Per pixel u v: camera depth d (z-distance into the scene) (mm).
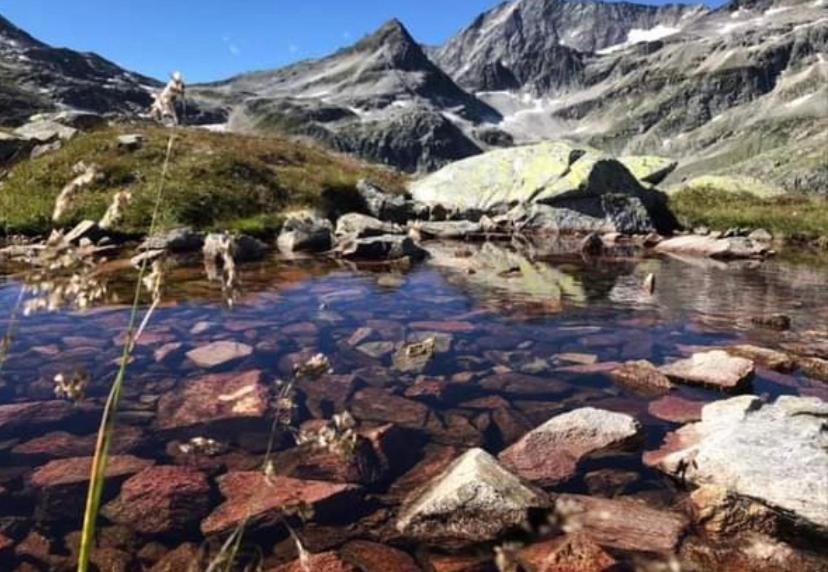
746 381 9219
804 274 20984
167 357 10000
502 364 10203
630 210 34656
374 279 17797
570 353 10930
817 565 5160
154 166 29172
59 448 6844
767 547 5352
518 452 6938
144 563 4969
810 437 6574
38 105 190250
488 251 25656
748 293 17125
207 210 26219
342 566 4996
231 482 6211
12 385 8680
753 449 6309
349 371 9602
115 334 11195
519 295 16031
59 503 5770
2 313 12539
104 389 8578
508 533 5484
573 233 33438
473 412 8180
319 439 3570
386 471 6602
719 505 5645
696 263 23438
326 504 5902
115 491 5980
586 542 5312
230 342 10898
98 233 21781
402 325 12578
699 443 6781
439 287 16844
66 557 5016
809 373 9984
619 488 6336
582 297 16031
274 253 22281
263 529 5480
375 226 27016
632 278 19406
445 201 37688
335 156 49531
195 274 17031
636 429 7332
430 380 9336
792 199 45219
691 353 11109
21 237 21984
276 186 31312
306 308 13766
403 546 5324
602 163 35750
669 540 5414
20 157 34188
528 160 37250
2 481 6141
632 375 9484
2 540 5207
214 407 8031
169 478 6227
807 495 5551
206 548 5168
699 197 44312
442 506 5590
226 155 32062
